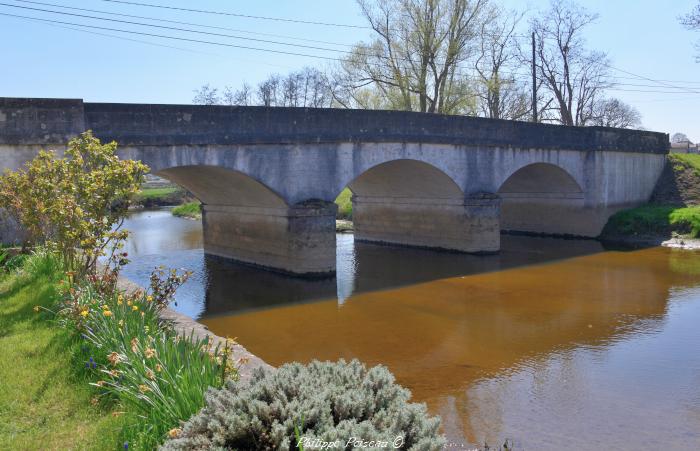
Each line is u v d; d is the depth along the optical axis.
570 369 12.04
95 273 9.96
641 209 31.25
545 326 15.21
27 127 15.11
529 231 33.06
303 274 20.53
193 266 23.69
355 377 5.09
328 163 20.80
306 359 12.72
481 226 25.62
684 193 32.56
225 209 24.47
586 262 24.38
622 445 8.74
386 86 35.78
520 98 43.78
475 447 8.55
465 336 14.41
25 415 6.28
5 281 12.30
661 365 12.23
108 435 5.62
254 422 4.25
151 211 55.34
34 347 8.12
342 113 20.73
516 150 26.61
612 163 30.73
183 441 4.24
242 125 18.69
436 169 23.98
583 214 30.62
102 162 11.98
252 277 21.39
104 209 10.95
